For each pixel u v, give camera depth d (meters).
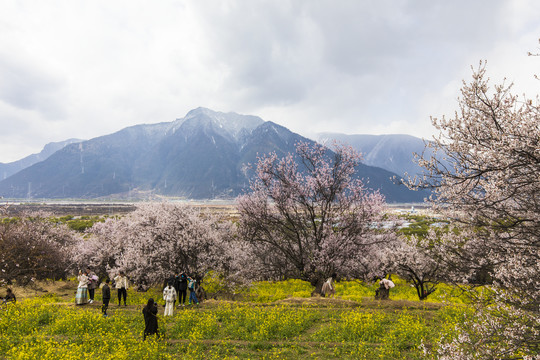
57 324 14.28
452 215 7.65
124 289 20.17
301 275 28.12
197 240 25.44
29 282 28.14
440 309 16.69
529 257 6.42
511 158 6.02
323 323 15.09
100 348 11.47
